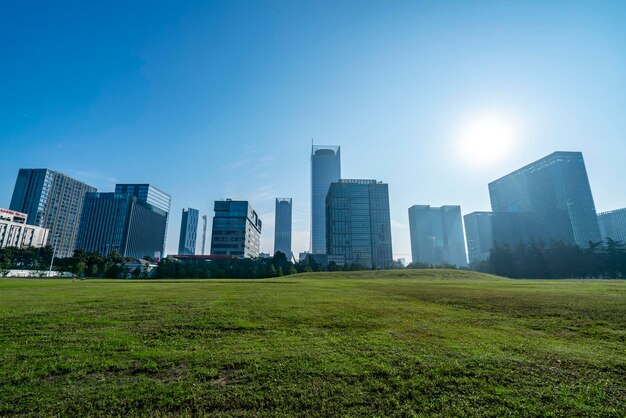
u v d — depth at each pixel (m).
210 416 5.05
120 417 5.03
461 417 5.06
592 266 98.81
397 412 5.18
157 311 13.90
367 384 6.18
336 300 18.23
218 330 10.41
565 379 6.44
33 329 10.50
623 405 5.42
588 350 8.26
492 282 39.22
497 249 117.31
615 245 100.81
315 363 7.24
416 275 61.09
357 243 188.62
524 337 9.60
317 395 5.73
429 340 9.22
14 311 13.95
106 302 17.08
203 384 6.16
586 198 165.75
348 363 7.24
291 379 6.38
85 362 7.32
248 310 14.19
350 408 5.30
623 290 22.31
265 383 6.20
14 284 36.06
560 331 10.35
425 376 6.55
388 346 8.59
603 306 14.32
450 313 13.70
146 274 93.06
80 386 6.09
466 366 7.10
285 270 96.75
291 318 12.35
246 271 91.94
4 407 5.30
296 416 5.06
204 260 113.62
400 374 6.63
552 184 174.62
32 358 7.59
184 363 7.26
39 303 16.66
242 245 162.50
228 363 7.21
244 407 5.33
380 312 13.86
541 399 5.63
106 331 10.22
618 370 6.89
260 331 10.30
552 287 26.64
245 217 166.50
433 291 23.61
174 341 9.09
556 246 108.31
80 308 14.83
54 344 8.75
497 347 8.51
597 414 5.16
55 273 92.88
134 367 7.03
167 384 6.15
